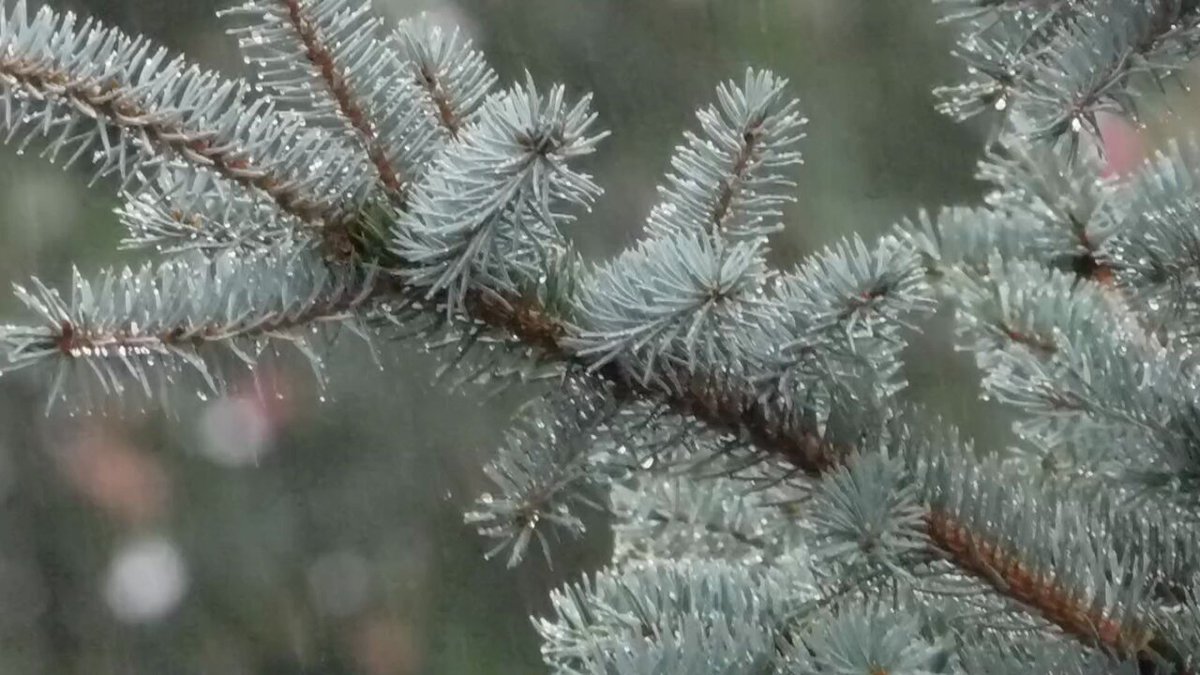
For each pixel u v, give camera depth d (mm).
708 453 1021
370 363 1796
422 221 953
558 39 2035
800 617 999
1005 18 975
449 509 2098
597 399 998
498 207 916
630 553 1128
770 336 977
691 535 1094
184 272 966
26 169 2006
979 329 1130
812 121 2051
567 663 1039
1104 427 1021
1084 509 1030
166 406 969
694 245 940
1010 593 1001
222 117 956
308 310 962
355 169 971
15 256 1990
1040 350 1115
